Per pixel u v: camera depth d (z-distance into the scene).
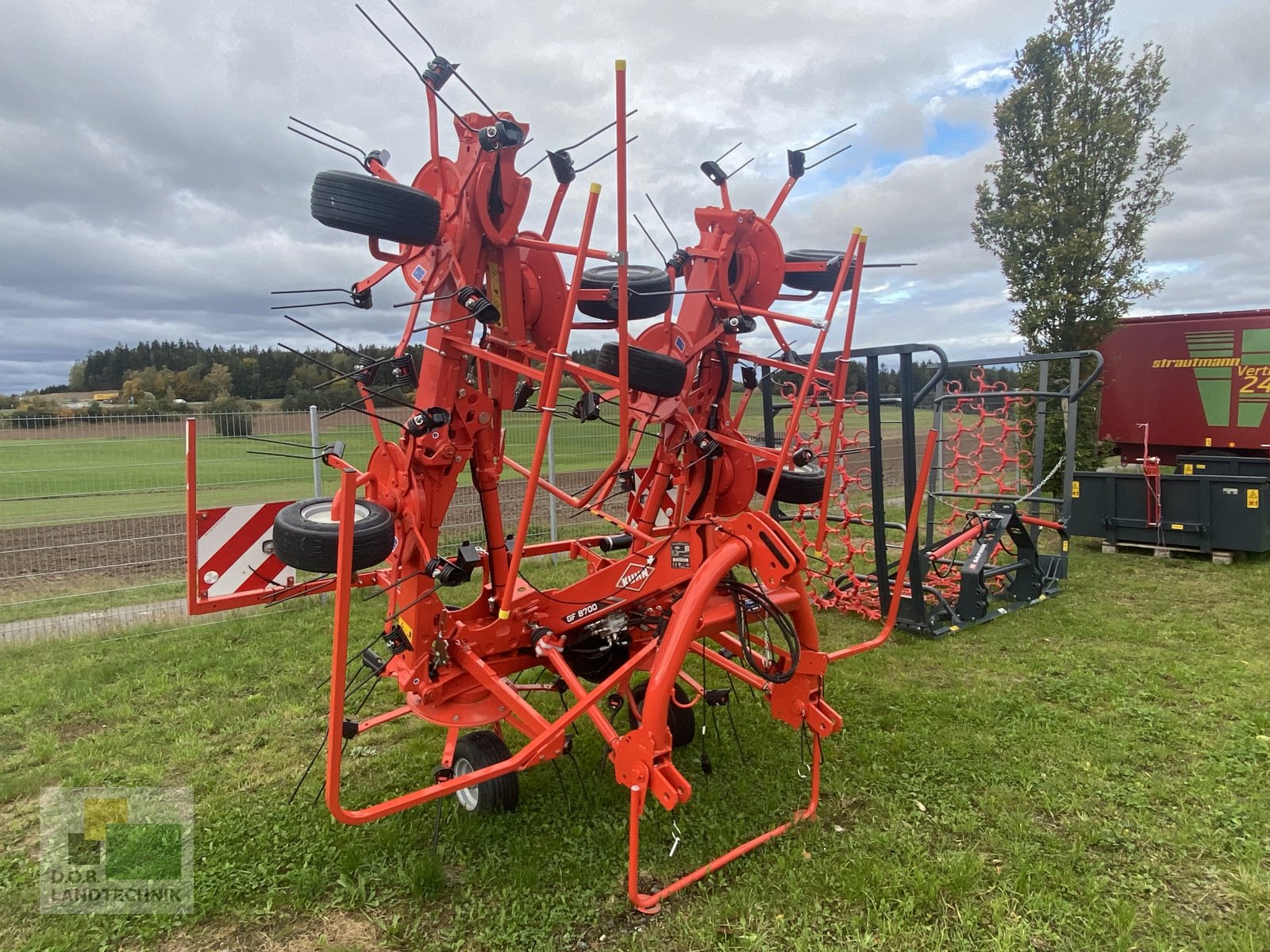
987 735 4.26
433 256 3.31
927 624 6.02
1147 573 8.22
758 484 4.55
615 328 3.98
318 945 2.69
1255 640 5.89
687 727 4.08
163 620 6.59
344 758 4.08
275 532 3.10
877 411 5.52
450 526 9.79
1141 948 2.61
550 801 3.55
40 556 8.90
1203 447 11.91
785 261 4.15
